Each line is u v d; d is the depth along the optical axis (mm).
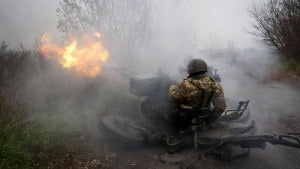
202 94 4090
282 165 4312
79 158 4191
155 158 4336
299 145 3797
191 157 4234
